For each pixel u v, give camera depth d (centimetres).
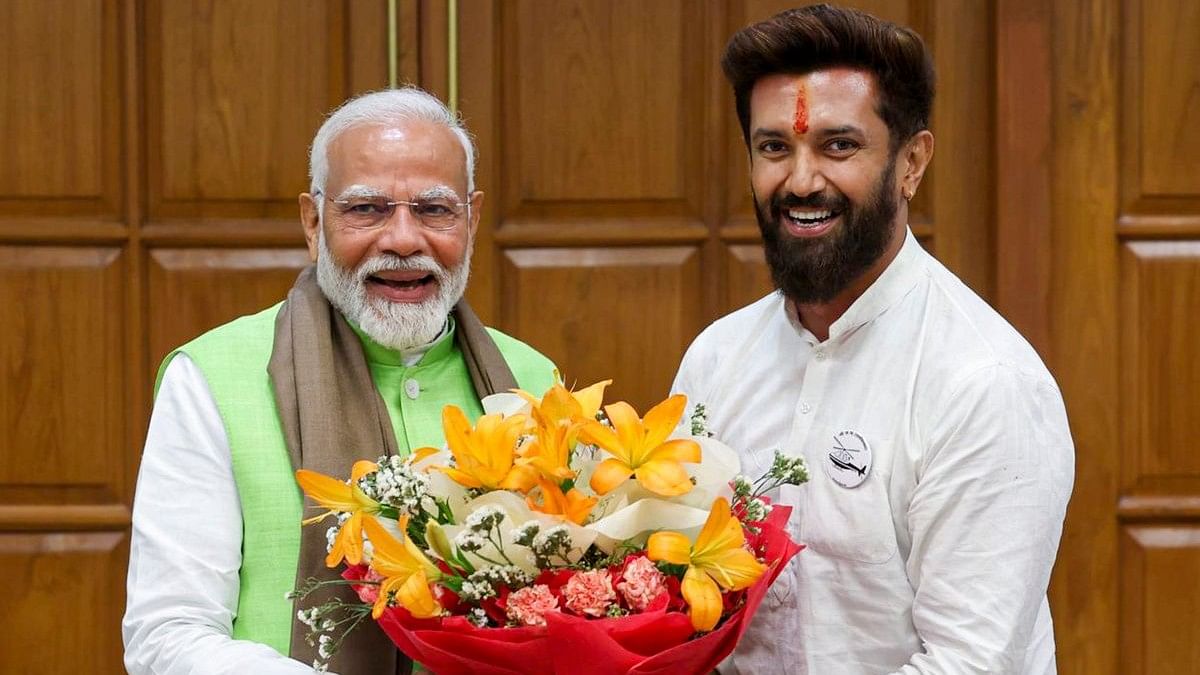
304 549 165
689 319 270
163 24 263
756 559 142
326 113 265
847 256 159
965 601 152
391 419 181
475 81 266
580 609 132
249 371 175
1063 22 265
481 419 141
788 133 158
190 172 265
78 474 265
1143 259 267
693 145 268
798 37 157
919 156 166
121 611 266
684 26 267
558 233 268
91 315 265
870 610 159
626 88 267
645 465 137
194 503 168
